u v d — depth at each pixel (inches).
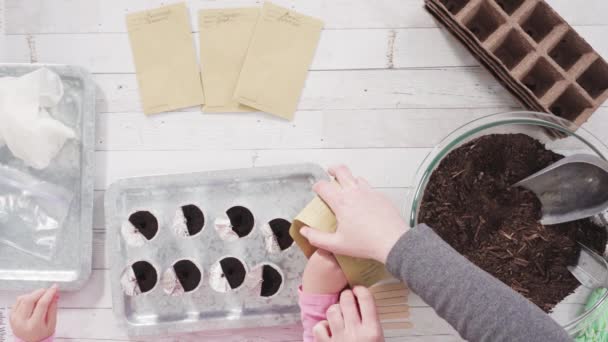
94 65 40.7
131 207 40.0
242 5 40.1
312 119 40.3
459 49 40.0
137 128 40.7
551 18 35.6
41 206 40.6
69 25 40.7
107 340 41.0
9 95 38.6
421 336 39.7
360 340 32.6
